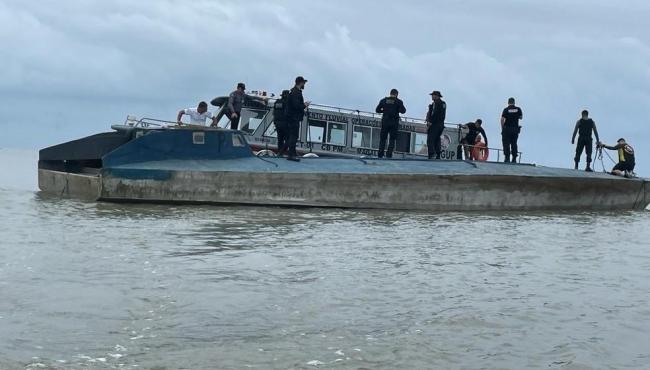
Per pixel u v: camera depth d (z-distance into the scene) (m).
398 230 12.88
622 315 6.68
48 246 9.38
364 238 11.56
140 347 5.20
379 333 5.77
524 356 5.29
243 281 7.60
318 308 6.53
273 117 19.06
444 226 13.87
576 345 5.58
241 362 4.93
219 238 10.89
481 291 7.57
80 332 5.51
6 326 5.57
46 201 15.84
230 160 16.59
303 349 5.27
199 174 15.82
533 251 10.78
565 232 13.73
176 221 12.93
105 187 15.68
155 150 16.08
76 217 13.05
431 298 7.13
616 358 5.33
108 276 7.55
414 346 5.43
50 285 7.00
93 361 4.85
